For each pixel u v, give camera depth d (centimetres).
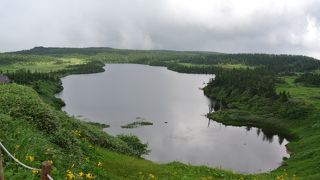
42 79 19725
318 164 5781
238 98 16812
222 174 3192
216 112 14050
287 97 14600
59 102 15400
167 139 9794
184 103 17238
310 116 11700
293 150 8869
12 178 1391
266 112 13550
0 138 1733
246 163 7825
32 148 1772
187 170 3173
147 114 13850
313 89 19250
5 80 6931
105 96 19050
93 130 3697
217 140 9981
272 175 3866
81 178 1722
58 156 1884
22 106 2489
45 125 2406
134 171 2530
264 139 10312
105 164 2447
